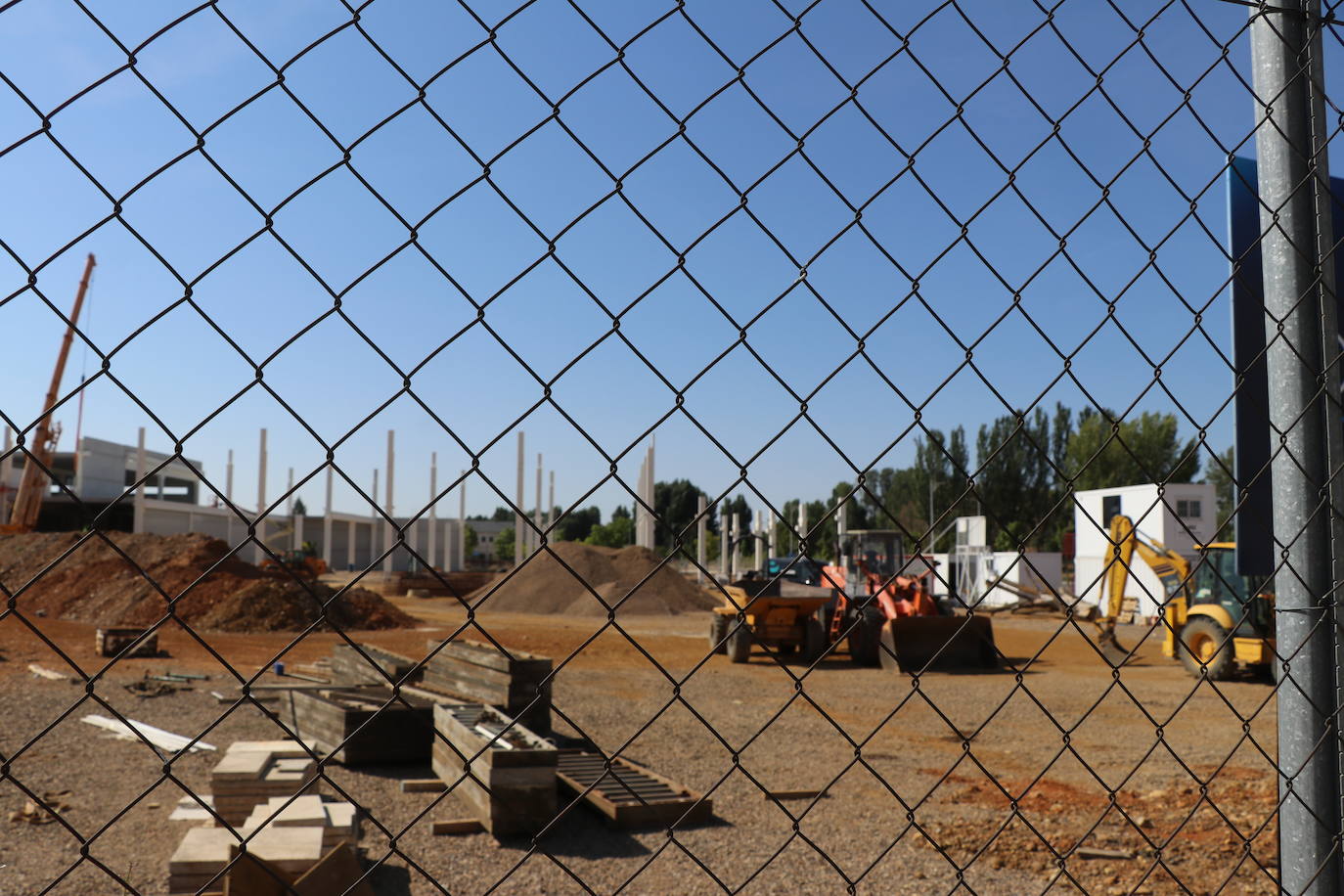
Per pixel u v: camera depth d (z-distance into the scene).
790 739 9.91
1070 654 20.08
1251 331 2.54
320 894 3.65
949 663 16.78
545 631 25.11
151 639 15.98
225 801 5.79
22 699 10.80
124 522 45.91
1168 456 42.31
